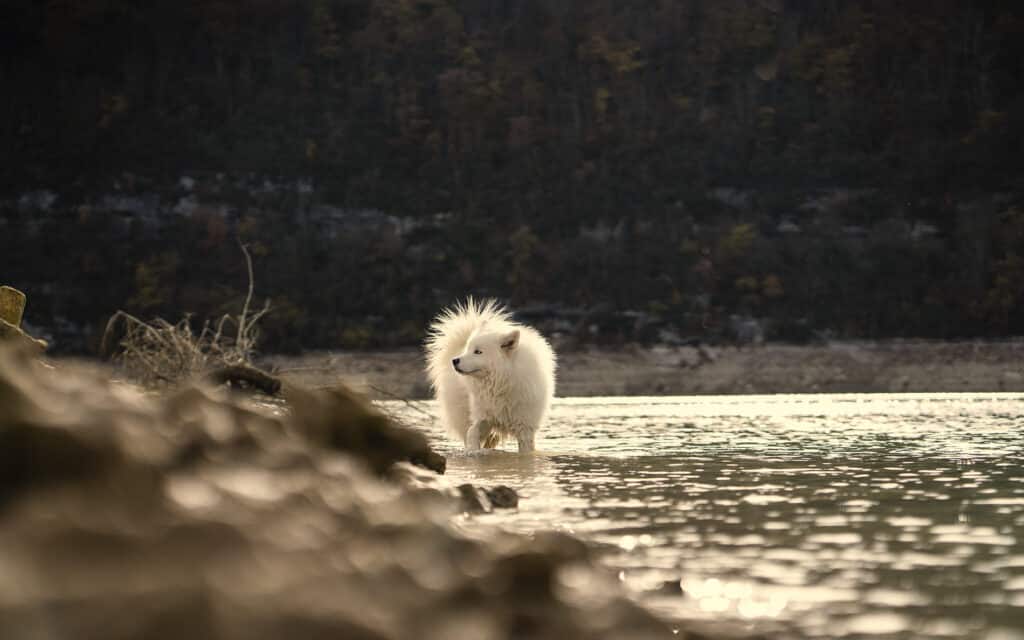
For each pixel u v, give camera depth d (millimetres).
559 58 94625
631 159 87375
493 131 90000
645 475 9508
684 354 68312
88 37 95000
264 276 74812
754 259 76812
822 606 3867
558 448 13297
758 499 7512
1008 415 23312
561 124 90875
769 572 4562
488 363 12344
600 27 96562
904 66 95750
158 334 15148
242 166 85062
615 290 75500
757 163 86625
